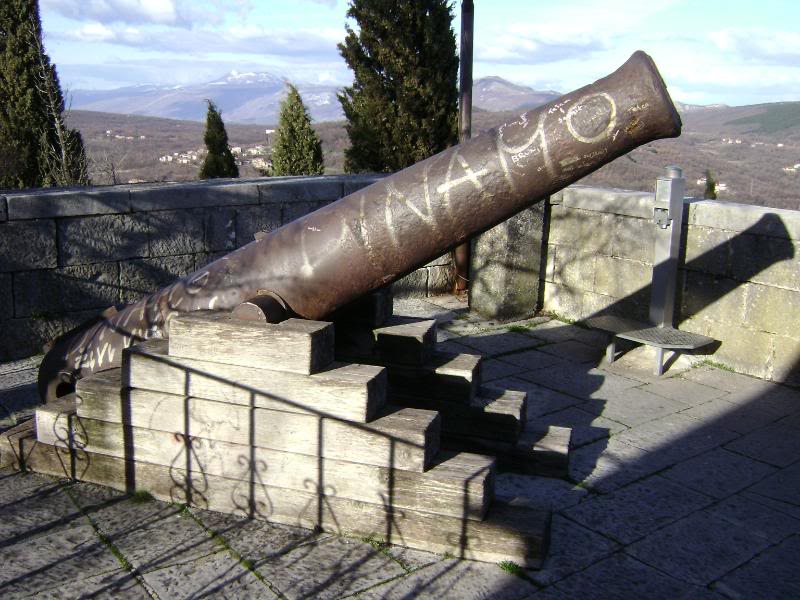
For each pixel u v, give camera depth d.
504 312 7.01
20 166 14.58
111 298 6.08
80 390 3.54
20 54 14.51
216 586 2.85
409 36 9.90
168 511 3.41
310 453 3.20
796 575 3.12
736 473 4.11
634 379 5.63
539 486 3.86
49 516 3.34
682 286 6.16
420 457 3.06
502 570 3.03
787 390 5.45
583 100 3.06
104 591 2.80
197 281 3.71
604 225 6.70
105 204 5.88
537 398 5.20
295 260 3.45
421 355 3.90
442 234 3.30
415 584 2.91
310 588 2.85
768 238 5.55
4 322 5.63
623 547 3.29
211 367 3.27
